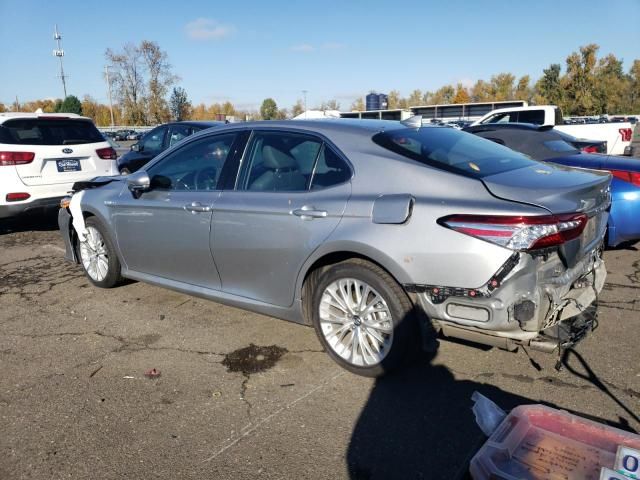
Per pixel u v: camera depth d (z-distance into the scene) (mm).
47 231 8430
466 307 2867
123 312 4676
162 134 11172
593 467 1967
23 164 7406
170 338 4109
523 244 2693
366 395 3199
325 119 3852
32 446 2824
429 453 2668
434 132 3816
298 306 3613
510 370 3428
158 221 4363
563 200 2859
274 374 3498
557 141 6871
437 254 2881
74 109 64625
